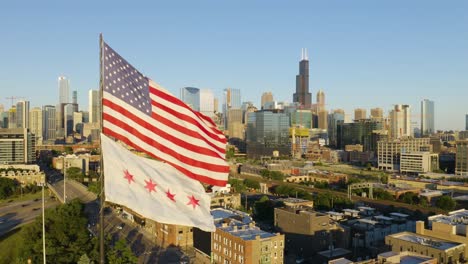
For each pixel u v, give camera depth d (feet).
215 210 563.48
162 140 110.63
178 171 111.45
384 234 569.23
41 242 378.12
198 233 514.27
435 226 460.55
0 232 579.07
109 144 101.24
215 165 118.93
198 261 475.31
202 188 113.09
